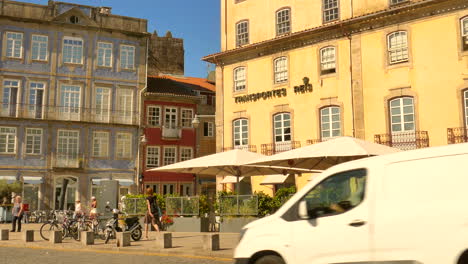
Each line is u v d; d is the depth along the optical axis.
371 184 5.73
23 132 39.22
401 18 25.22
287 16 30.14
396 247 5.32
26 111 39.44
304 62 28.72
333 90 27.34
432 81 24.02
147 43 44.16
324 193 6.12
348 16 27.33
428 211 5.21
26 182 38.59
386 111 25.33
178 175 44.25
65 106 40.75
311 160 16.73
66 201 39.91
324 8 28.53
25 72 39.81
